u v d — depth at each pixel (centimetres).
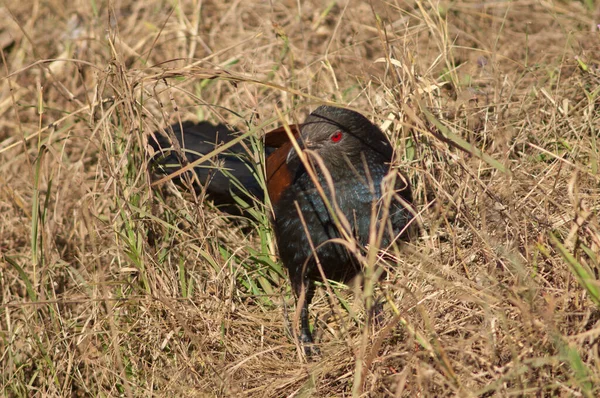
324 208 827
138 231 821
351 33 1263
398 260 759
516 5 1275
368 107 1034
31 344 840
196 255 859
